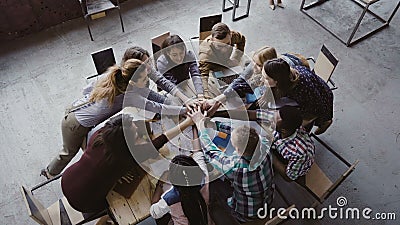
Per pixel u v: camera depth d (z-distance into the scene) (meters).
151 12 4.00
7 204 2.70
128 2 4.07
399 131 3.16
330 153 2.98
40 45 3.67
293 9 4.11
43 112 3.19
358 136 3.11
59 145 3.00
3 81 3.39
